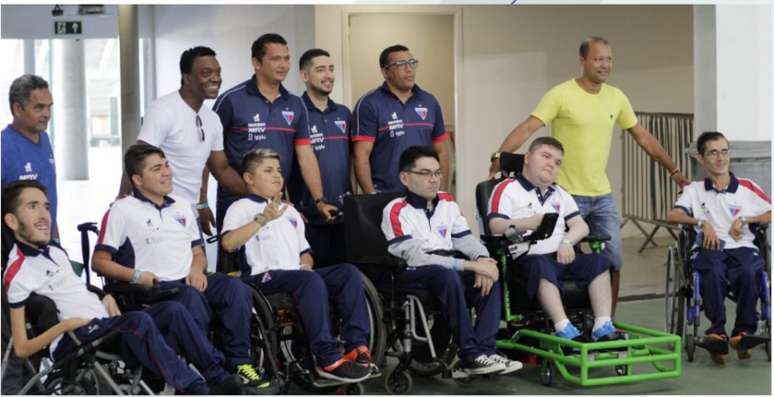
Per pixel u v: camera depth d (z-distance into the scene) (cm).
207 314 396
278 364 424
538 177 464
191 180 466
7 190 368
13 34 679
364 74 934
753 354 503
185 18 869
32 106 402
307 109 511
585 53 509
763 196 496
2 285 368
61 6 683
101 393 376
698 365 481
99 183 1681
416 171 444
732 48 596
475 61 848
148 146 411
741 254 484
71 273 380
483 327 427
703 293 480
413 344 448
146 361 368
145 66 941
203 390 372
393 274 425
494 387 443
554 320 436
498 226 456
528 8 852
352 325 416
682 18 892
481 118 853
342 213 477
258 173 435
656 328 555
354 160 518
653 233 843
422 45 942
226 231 429
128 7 696
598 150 514
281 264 433
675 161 851
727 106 598
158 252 409
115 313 385
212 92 458
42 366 452
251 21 775
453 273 422
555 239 468
